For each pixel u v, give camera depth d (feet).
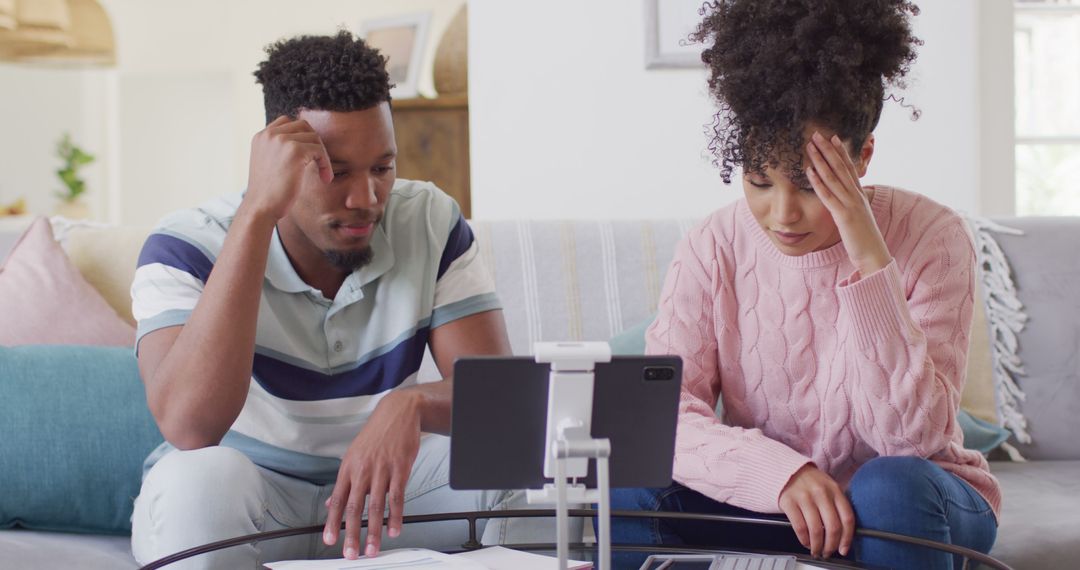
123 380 5.81
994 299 7.25
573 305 7.01
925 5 9.34
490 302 5.56
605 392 3.41
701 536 4.85
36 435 5.54
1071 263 7.28
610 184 9.34
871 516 4.17
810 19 4.25
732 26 4.55
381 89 4.88
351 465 4.30
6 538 5.24
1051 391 7.09
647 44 9.25
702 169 9.32
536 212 9.36
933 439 4.50
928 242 4.90
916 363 4.44
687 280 5.30
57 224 6.89
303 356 5.21
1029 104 9.94
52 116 21.26
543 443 3.40
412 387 4.74
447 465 5.25
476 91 9.34
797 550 4.77
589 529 5.86
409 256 5.41
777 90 4.28
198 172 22.49
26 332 6.12
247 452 5.24
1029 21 9.89
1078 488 6.20
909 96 9.37
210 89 22.33
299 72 4.84
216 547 4.07
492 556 3.97
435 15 20.33
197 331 4.67
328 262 5.22
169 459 4.45
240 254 4.66
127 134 22.22
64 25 10.45
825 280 4.96
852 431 4.93
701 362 5.21
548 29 9.30
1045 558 5.28
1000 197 9.52
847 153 4.38
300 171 4.61
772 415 5.16
